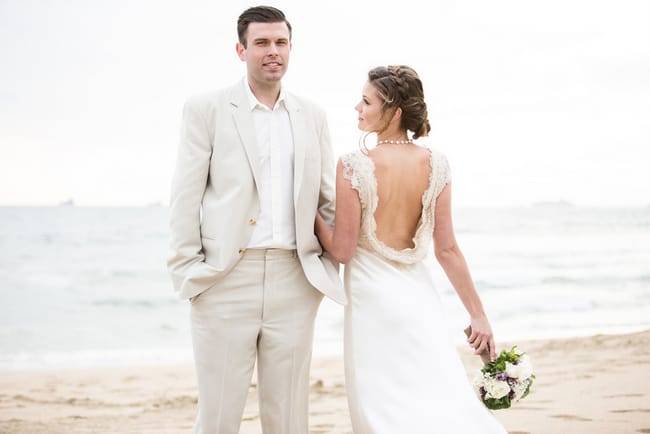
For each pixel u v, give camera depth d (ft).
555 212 96.89
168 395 19.90
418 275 9.57
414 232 9.52
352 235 9.23
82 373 23.32
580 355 22.94
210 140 9.43
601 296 43.80
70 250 69.82
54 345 33.86
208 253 9.44
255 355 9.73
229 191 9.33
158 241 77.46
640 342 24.59
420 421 8.53
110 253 68.80
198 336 9.55
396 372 8.93
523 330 34.42
